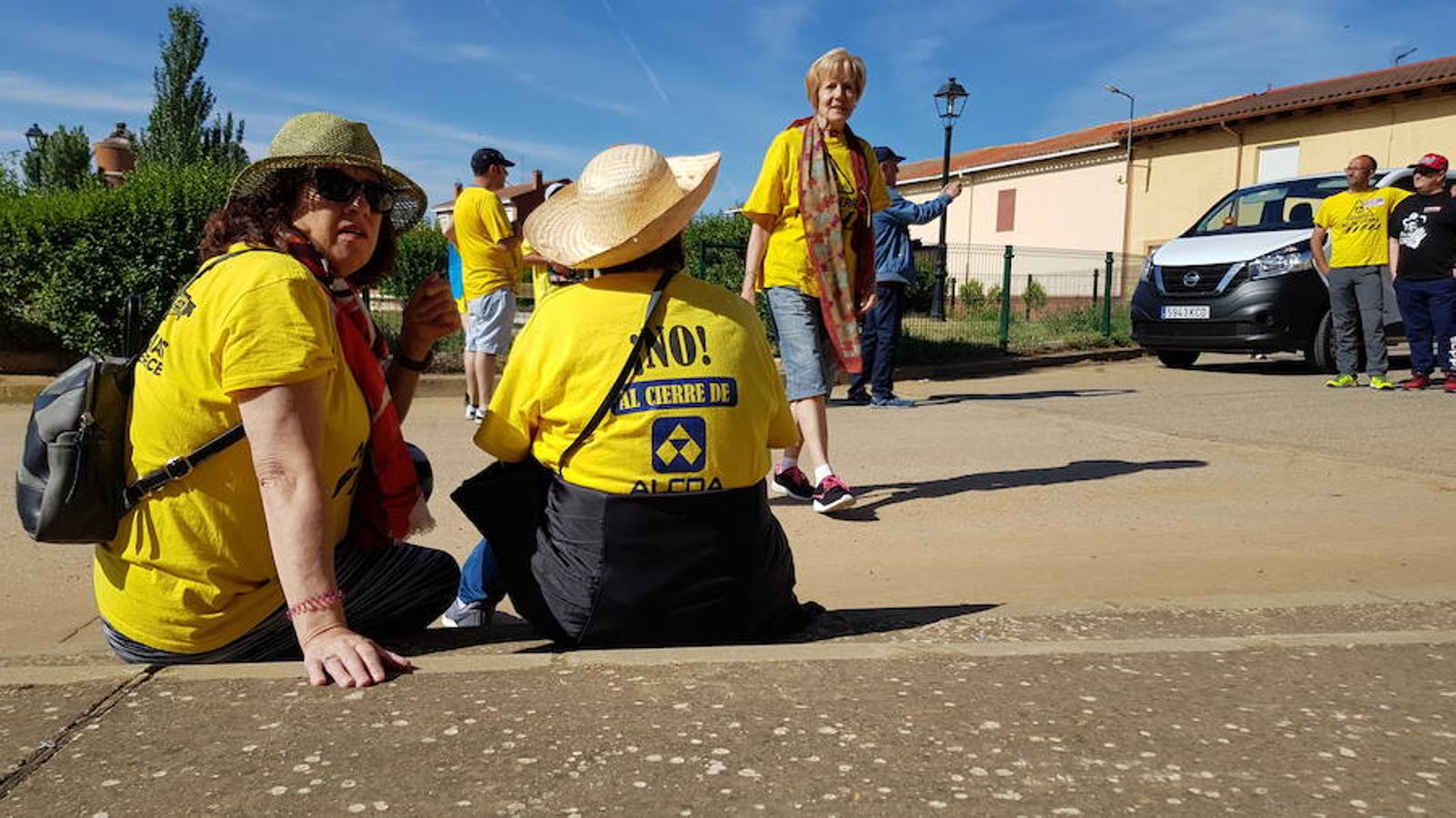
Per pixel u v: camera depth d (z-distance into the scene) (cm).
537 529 265
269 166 238
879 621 293
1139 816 168
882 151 927
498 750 188
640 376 247
